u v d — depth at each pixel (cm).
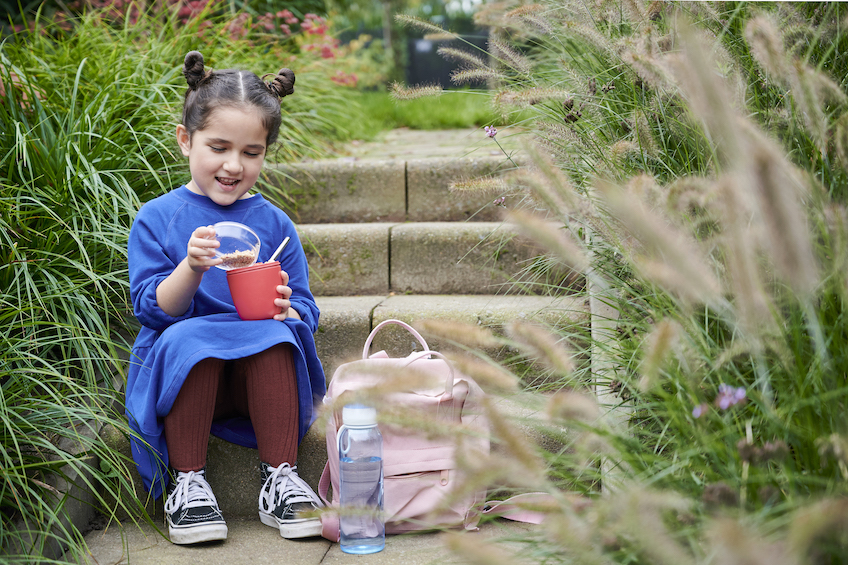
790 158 136
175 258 174
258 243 172
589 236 171
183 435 161
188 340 159
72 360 179
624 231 135
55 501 152
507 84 241
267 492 166
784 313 112
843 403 99
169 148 239
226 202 178
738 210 88
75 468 148
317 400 181
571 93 196
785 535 86
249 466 176
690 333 115
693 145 162
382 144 405
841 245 99
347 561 147
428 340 205
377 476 154
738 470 102
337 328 209
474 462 99
